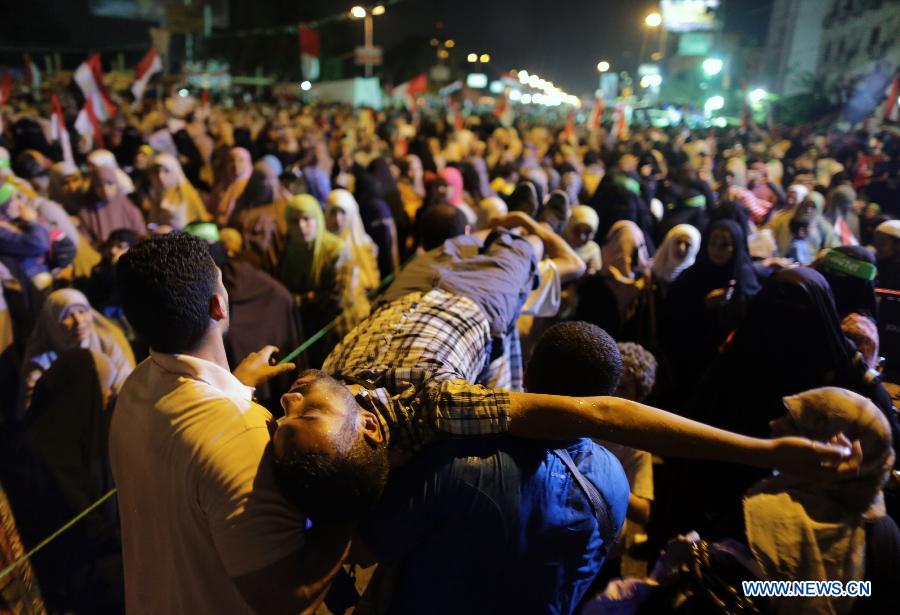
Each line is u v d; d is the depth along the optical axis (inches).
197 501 48.9
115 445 55.7
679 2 1567.4
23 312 169.0
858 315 120.6
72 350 126.7
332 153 480.1
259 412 52.4
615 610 73.5
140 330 51.6
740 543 70.6
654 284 167.8
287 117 743.7
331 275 176.4
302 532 50.0
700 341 159.8
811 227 229.8
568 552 58.5
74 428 124.6
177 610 52.5
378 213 245.3
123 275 50.7
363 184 257.3
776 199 324.2
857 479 67.5
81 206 230.2
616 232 180.2
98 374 125.4
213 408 50.1
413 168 321.4
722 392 117.7
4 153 238.4
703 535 77.5
